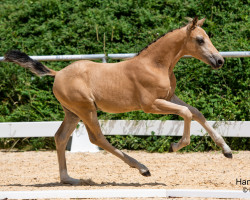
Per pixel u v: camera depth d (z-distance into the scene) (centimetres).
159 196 643
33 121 1224
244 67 1203
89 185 769
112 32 1379
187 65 1228
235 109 1147
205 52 729
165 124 1141
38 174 905
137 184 759
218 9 1450
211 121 1127
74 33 1402
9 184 802
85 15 1485
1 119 1234
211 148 1139
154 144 1141
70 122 799
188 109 721
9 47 1395
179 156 1076
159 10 1490
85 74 761
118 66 759
